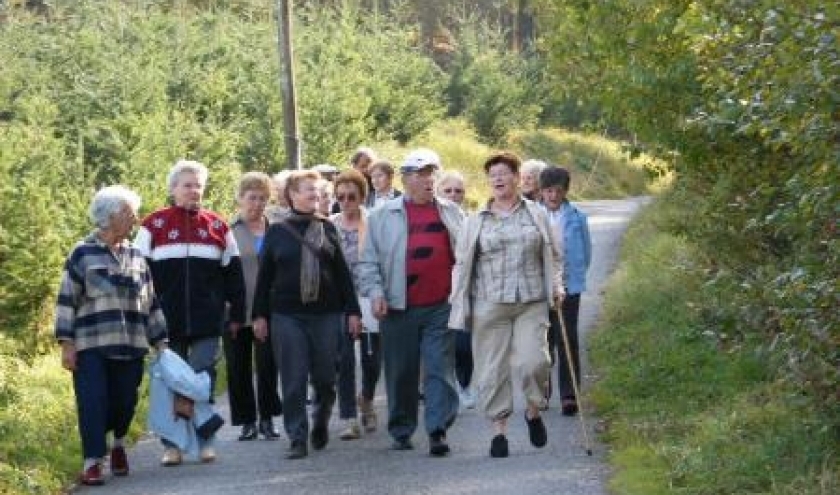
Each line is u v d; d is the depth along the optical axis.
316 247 15.84
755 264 15.88
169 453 15.70
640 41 17.27
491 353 15.15
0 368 17.61
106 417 14.83
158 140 28.45
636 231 37.22
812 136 10.20
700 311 14.32
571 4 18.67
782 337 11.98
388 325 15.92
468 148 59.72
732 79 11.44
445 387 15.64
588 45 18.75
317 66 47.47
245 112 40.81
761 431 13.66
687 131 16.39
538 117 74.69
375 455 15.77
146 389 19.08
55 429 16.34
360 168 20.81
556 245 15.21
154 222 15.97
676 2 16.66
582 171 68.19
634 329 21.75
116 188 14.98
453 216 16.03
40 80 33.81
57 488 14.39
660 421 15.60
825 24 9.69
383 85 54.53
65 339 14.65
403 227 15.84
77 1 42.25
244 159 38.78
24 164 23.28
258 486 14.30
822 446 12.41
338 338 16.08
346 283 16.08
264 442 16.95
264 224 17.62
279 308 15.80
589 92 19.53
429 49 81.31
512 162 15.05
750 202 15.44
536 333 15.03
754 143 15.55
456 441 16.36
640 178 72.81
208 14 47.53
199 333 15.87
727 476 12.62
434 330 15.74
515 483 13.78
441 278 15.78
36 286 20.86
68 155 26.94
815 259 11.45
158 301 15.48
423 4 84.12
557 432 16.47
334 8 64.75
